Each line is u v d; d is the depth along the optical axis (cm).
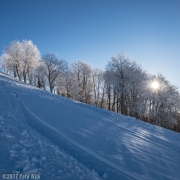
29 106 777
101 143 511
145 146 569
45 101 962
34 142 409
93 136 558
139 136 679
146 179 363
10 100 795
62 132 535
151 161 456
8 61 3544
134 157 459
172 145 646
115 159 424
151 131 830
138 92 2948
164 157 504
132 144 561
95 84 4444
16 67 3503
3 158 312
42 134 486
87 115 853
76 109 938
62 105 957
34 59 3619
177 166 458
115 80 2564
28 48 3594
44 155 360
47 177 289
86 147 460
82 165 362
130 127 810
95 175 334
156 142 645
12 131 437
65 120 677
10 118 541
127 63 2633
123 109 2553
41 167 315
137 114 3131
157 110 3400
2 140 375
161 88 3331
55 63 3828
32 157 337
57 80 4106
